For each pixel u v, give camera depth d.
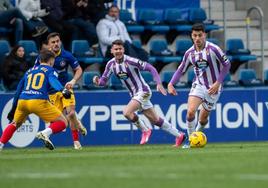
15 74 45.53
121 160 28.02
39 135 35.44
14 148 43.25
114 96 45.91
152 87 48.66
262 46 54.41
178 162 26.83
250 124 48.12
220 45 56.25
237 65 54.59
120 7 54.84
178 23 55.09
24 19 49.06
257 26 58.47
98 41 50.91
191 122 38.34
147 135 42.38
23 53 45.94
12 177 22.58
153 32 54.66
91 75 48.03
